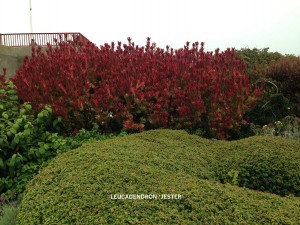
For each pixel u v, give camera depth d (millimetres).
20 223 3100
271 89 8375
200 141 5301
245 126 7312
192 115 6441
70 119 6230
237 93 6680
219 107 6637
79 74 6344
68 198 3057
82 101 6066
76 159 3973
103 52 7238
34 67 6629
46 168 3932
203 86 6508
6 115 5156
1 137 4938
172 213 2732
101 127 6441
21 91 6172
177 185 3242
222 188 3305
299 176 4133
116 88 6230
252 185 4188
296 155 4555
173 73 6797
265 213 2775
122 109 6199
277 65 8953
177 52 7566
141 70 6664
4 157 5145
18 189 4797
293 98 8422
